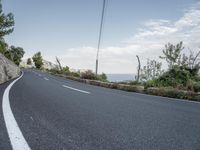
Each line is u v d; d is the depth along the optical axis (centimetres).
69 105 599
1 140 293
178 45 1862
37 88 1049
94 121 428
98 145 293
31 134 324
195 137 349
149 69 1927
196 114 566
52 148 272
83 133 344
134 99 845
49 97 741
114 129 377
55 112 493
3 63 1680
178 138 340
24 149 263
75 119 436
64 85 1377
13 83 1280
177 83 1384
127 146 295
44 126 371
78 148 277
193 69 1563
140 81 1709
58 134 332
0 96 698
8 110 482
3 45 4291
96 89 1260
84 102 674
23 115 442
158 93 1178
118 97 880
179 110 624
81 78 2483
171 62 1877
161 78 1510
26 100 641
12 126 359
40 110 505
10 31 4072
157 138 336
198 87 1155
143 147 293
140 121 447
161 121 457
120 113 522
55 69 5184
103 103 676
